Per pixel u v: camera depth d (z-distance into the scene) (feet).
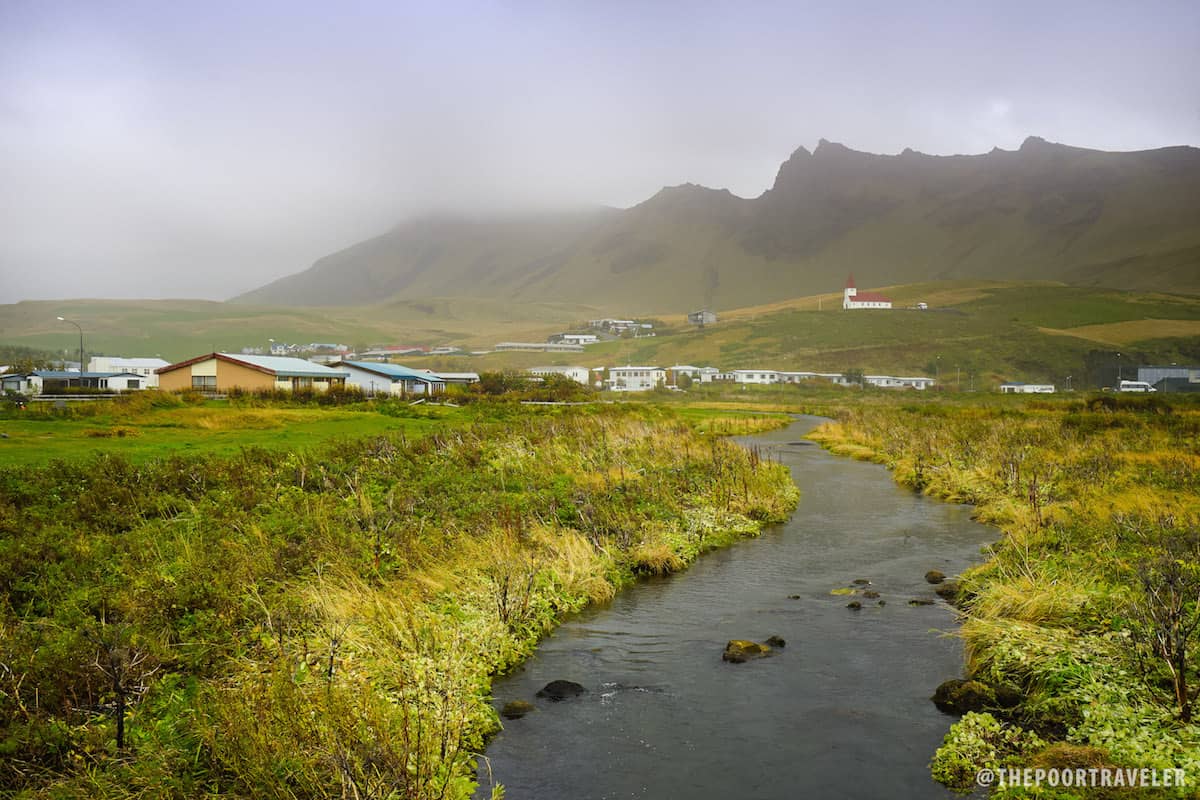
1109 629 40.37
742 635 45.50
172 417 135.33
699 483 85.61
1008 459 99.66
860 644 43.70
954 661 41.06
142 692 31.22
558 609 49.49
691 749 31.89
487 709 34.60
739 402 361.10
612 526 64.59
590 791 28.73
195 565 43.98
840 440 168.25
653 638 45.14
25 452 84.84
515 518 61.26
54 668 31.37
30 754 27.30
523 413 164.55
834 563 62.59
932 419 188.75
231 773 27.20
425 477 74.28
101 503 57.16
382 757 26.91
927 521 79.46
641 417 173.37
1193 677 33.86
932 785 28.91
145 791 25.34
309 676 32.55
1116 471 89.25
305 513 57.16
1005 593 46.21
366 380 252.01
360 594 42.70
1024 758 29.12
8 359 568.00
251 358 247.91
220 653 34.99
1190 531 52.70
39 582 41.37
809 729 33.55
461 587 47.73
